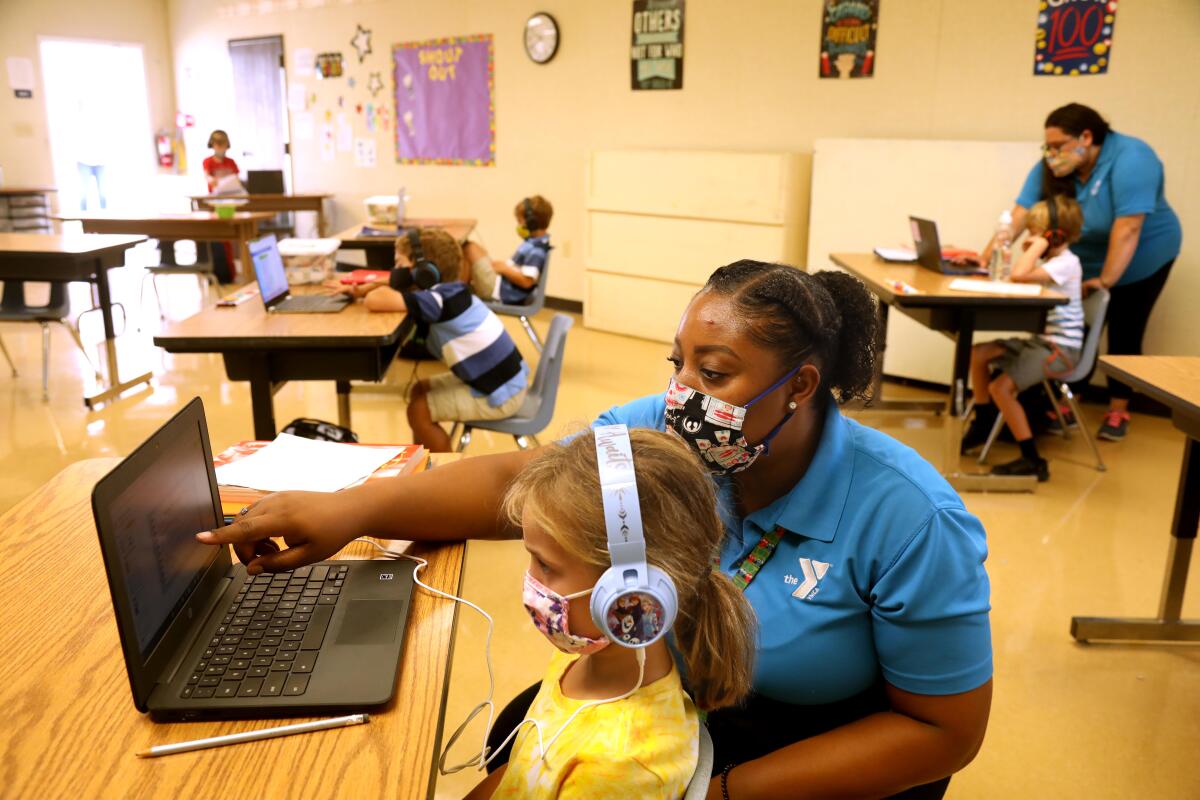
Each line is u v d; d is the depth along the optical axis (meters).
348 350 2.88
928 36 5.01
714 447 1.02
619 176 6.12
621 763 0.86
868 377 1.10
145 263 8.99
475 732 2.07
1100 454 3.96
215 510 1.22
